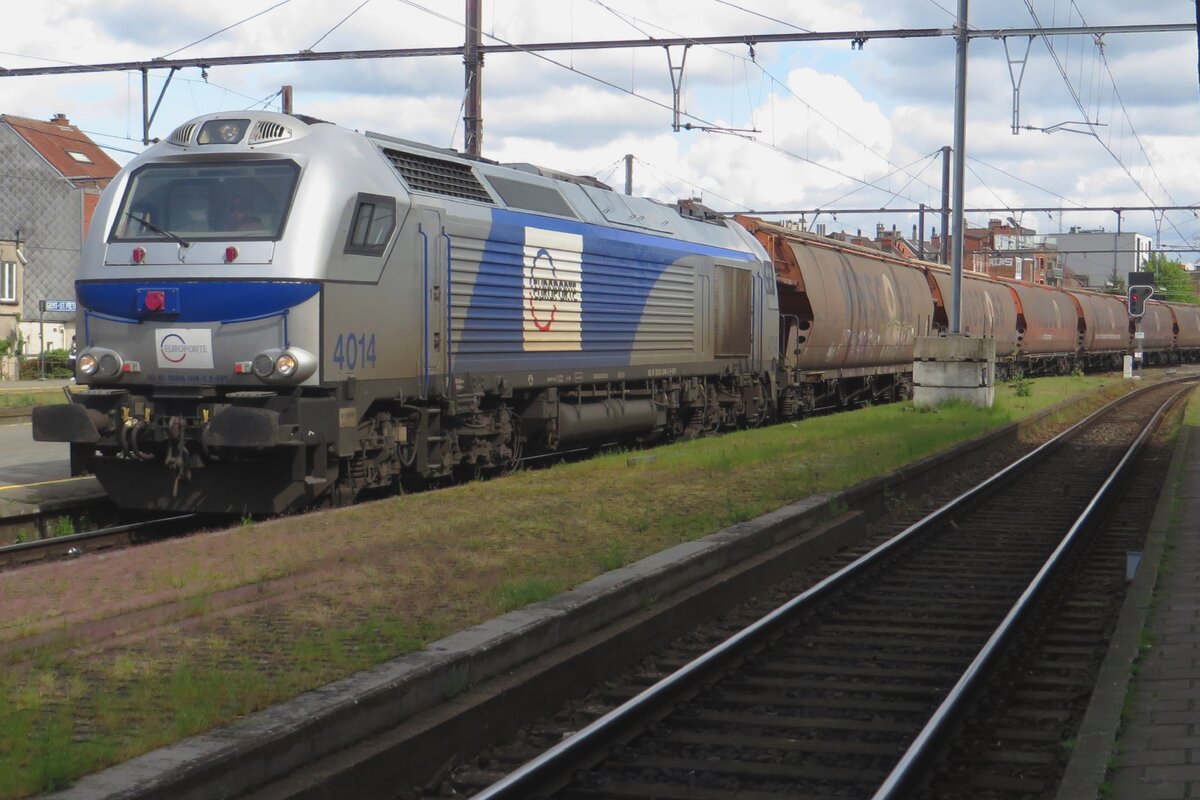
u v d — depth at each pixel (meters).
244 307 12.23
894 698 7.42
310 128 13.00
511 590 8.05
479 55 21.30
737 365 23.44
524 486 14.40
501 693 6.36
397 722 5.84
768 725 6.77
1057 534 13.80
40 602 8.03
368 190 13.00
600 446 19.86
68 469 16.38
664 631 8.36
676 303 20.67
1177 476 17.03
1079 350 56.34
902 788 5.62
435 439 14.54
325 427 12.36
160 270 12.48
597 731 6.09
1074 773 5.54
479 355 15.11
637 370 19.39
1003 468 20.38
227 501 12.66
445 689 6.19
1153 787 5.37
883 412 28.72
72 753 4.90
